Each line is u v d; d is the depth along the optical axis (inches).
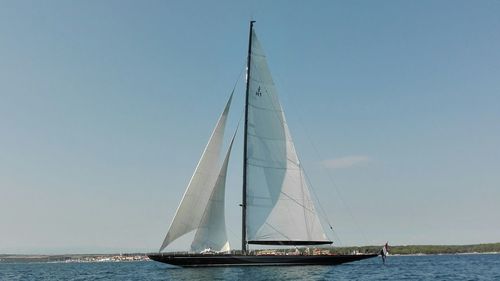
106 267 4131.4
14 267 5162.4
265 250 1998.0
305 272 1806.1
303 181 2036.2
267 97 2033.7
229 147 1932.8
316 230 2016.5
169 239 1824.6
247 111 1998.0
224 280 1551.4
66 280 2278.5
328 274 1817.2
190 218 1838.1
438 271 2336.4
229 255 1861.5
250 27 2047.2
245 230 1948.8
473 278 1886.1
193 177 1843.0
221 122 1897.1
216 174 1883.6
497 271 2345.0
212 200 1875.0
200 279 1589.6
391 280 1737.2
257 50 2041.1
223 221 1891.0
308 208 2022.6
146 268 3371.1
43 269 4165.8
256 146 1993.1
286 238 1971.0
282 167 2017.7
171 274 1828.2
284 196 1999.3
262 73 2037.4
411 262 3693.4
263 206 1969.7
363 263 3366.1
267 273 1747.0
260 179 1980.8
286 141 2037.4
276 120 2034.9
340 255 1998.0
